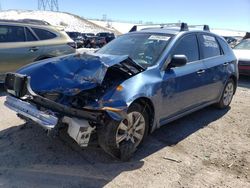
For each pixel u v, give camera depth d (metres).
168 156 4.51
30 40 7.88
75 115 3.73
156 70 4.65
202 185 3.84
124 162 4.23
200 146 4.97
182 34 5.43
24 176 3.74
